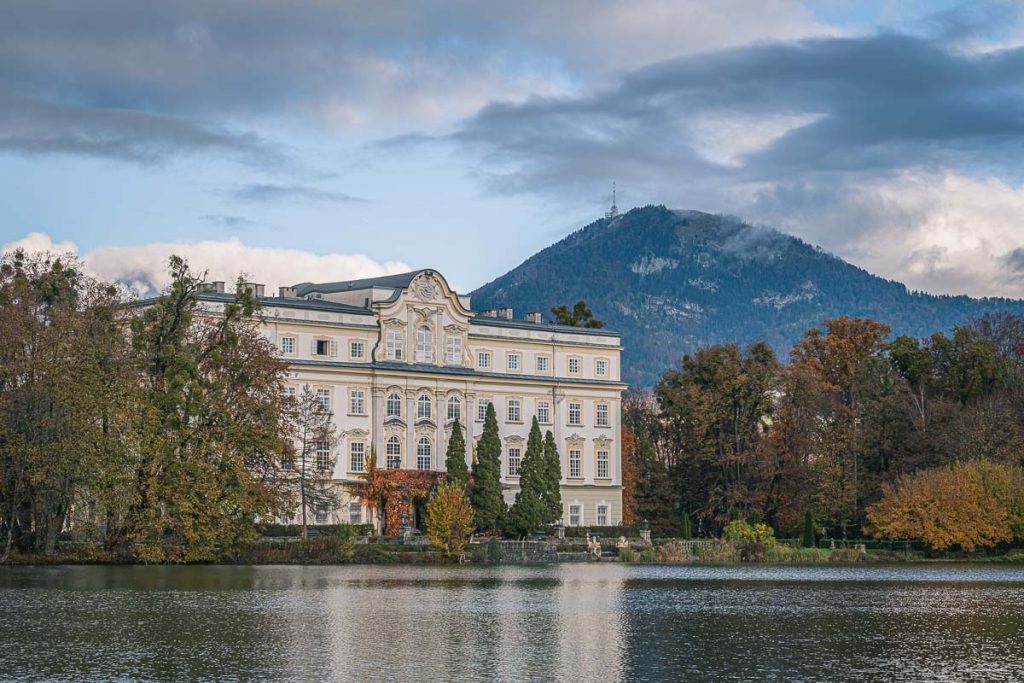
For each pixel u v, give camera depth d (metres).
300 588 103.69
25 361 120.31
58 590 97.88
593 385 198.62
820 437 184.88
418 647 71.00
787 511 186.75
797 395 187.38
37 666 64.00
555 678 62.59
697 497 197.38
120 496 119.56
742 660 68.31
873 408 181.50
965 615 88.94
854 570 141.25
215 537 125.94
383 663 65.81
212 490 123.88
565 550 160.62
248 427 129.25
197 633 75.00
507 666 65.50
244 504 125.44
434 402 183.38
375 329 179.00
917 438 176.75
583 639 75.06
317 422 158.75
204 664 64.94
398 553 145.25
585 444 197.38
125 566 123.06
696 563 157.00
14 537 126.25
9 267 127.19
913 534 160.38
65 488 120.69
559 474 180.25
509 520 171.25
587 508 196.38
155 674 62.19
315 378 172.62
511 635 76.25
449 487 149.75
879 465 180.88
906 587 114.31
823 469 179.00
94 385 120.06
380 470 173.88
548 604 94.19
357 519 174.25
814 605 95.62
